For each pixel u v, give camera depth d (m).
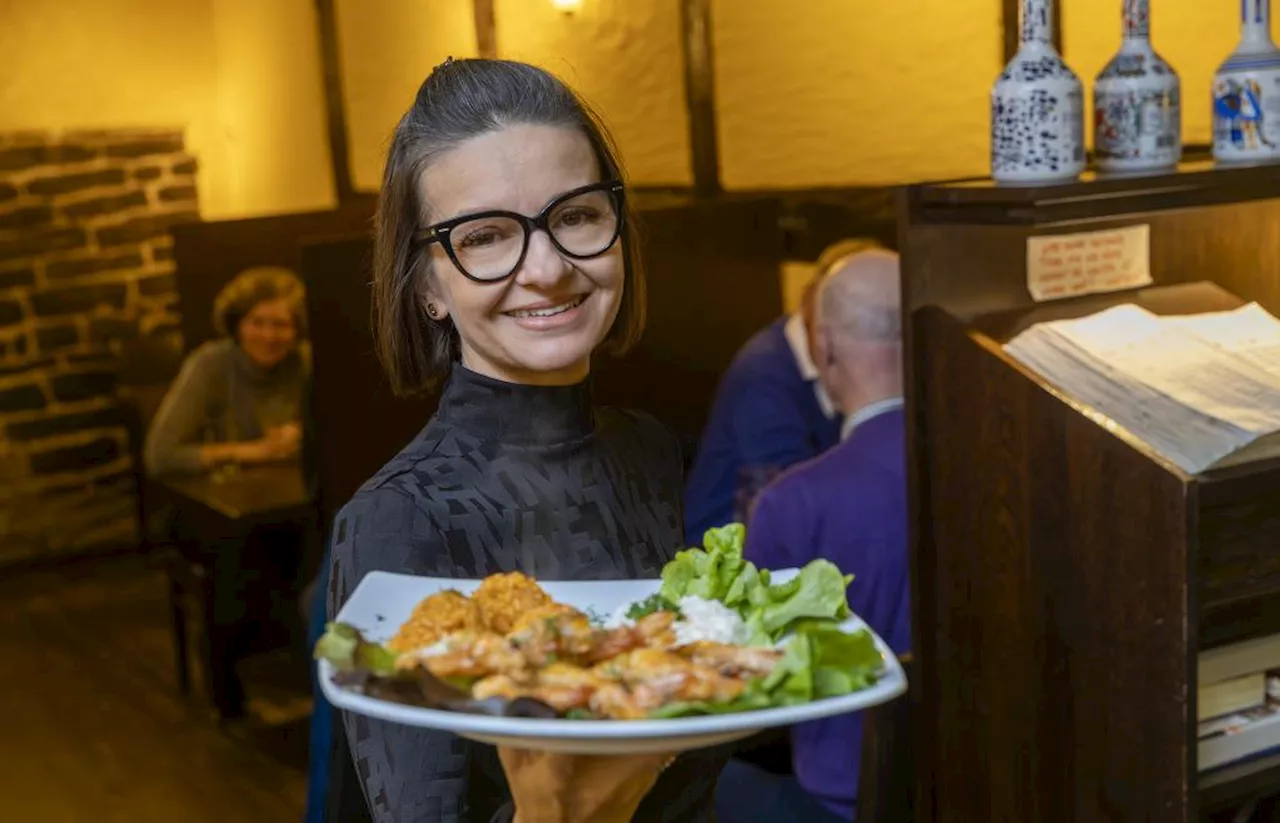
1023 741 1.99
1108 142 1.91
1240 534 1.77
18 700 4.80
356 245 3.64
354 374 3.66
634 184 4.41
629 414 1.34
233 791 3.96
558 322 1.13
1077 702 1.90
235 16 6.45
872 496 2.41
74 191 6.41
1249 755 1.88
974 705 2.06
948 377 2.02
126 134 6.49
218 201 6.75
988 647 2.03
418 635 0.92
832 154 3.70
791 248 3.81
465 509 1.13
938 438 2.05
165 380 5.98
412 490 1.12
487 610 0.96
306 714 4.34
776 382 3.23
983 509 2.00
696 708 0.85
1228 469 1.75
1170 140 1.89
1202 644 1.84
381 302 1.22
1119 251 2.15
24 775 4.16
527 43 4.73
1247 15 1.95
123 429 6.59
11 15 6.18
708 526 3.20
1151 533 1.76
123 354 5.99
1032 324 2.04
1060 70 1.85
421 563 1.09
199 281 5.10
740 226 3.92
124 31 6.44
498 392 1.17
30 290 6.36
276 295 4.73
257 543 4.48
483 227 1.11
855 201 3.60
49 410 6.44
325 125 5.86
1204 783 1.83
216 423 4.74
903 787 2.14
